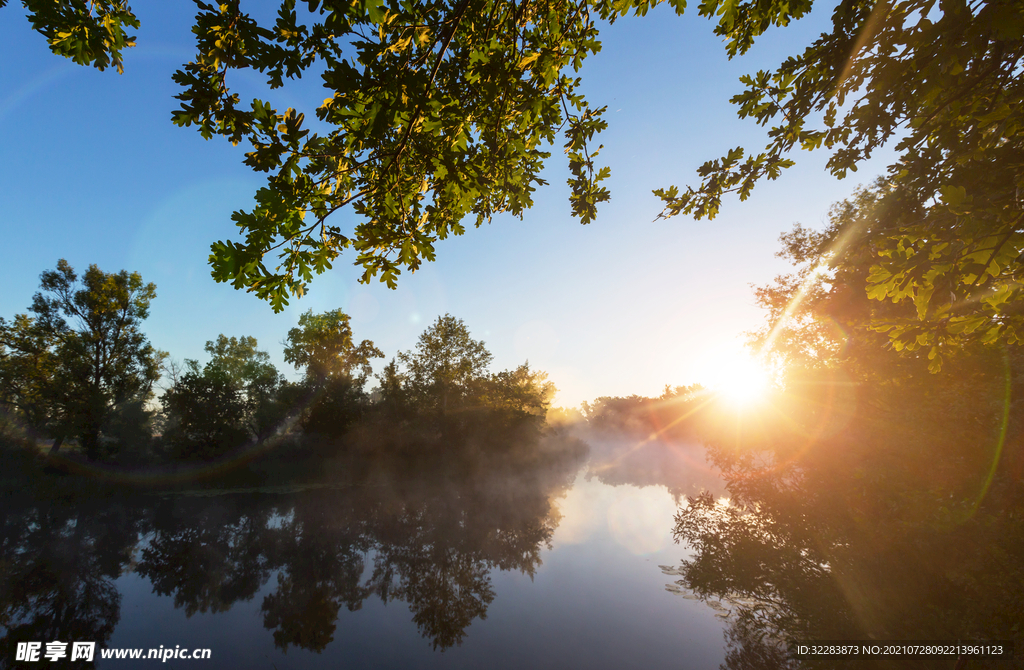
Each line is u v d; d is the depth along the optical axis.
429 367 35.59
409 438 33.25
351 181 2.73
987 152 3.02
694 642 8.35
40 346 31.47
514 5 2.84
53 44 2.52
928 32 2.60
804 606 8.87
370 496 24.75
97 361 32.19
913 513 7.66
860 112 3.24
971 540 6.71
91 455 29.53
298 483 28.42
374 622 9.64
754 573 10.90
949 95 2.97
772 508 12.07
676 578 11.69
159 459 30.11
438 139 2.78
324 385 31.77
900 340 3.21
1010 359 6.20
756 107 3.57
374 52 2.30
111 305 33.12
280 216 2.47
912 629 6.82
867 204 7.69
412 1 2.37
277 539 15.95
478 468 34.72
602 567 12.98
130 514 19.77
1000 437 6.88
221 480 27.47
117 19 2.58
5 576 11.95
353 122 2.46
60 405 30.16
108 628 9.27
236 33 2.17
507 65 2.80
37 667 7.77
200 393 29.44
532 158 3.38
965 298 2.88
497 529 17.50
